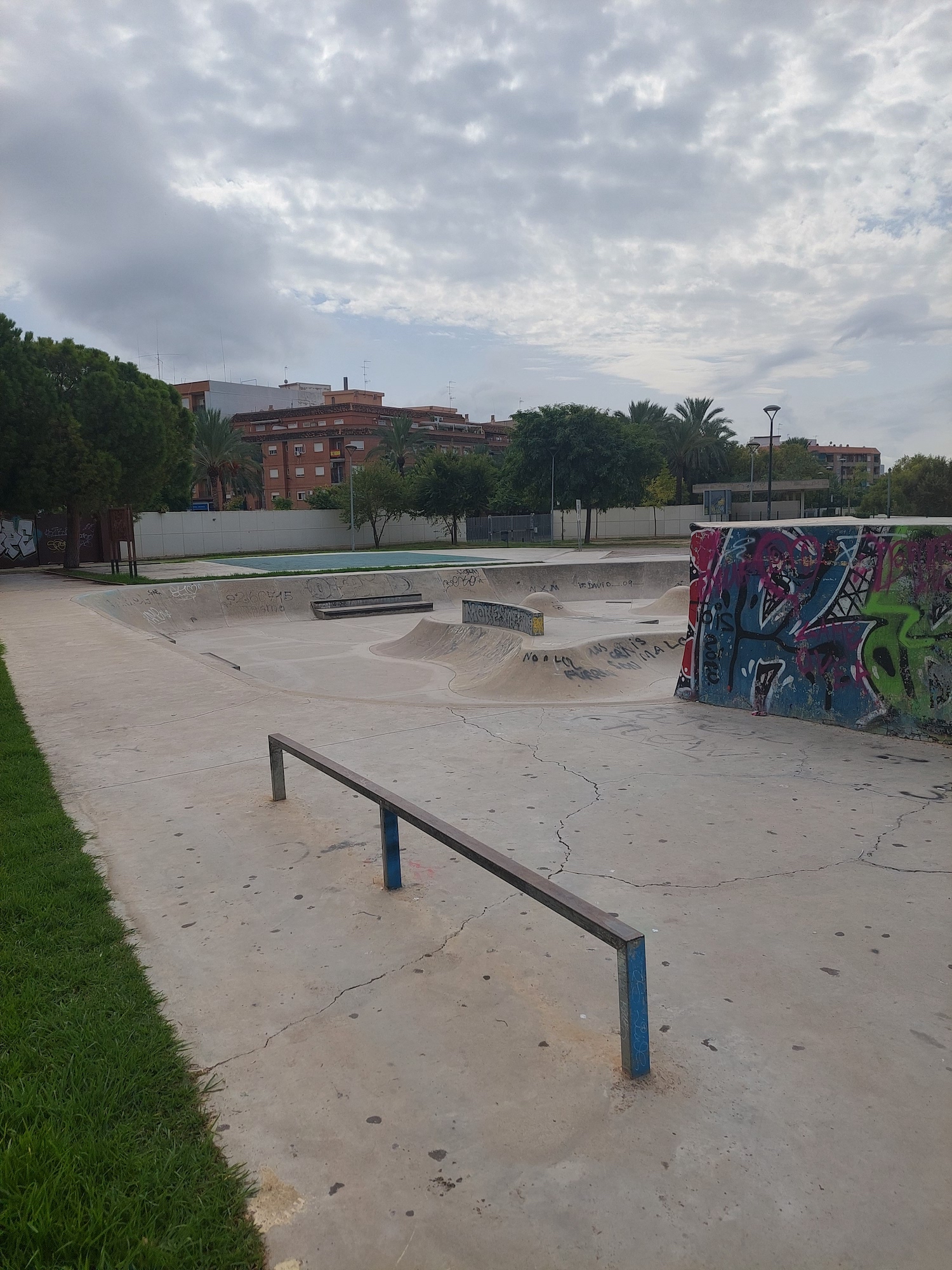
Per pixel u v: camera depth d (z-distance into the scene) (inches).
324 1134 85.8
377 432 2460.6
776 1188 78.3
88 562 1285.7
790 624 265.1
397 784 203.0
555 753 228.8
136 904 139.5
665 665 400.2
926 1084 92.7
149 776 211.9
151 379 1152.2
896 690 238.5
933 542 228.1
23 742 239.8
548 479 1742.1
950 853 155.8
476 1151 83.4
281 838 168.4
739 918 132.3
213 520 1557.6
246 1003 110.0
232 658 550.9
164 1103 89.4
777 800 187.5
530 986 113.4
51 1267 66.8
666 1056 98.0
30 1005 105.5
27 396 952.9
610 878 147.3
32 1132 80.9
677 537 2006.6
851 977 114.9
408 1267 70.5
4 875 144.5
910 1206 76.1
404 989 113.1
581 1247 72.2
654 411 2122.3
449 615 744.3
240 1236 73.2
